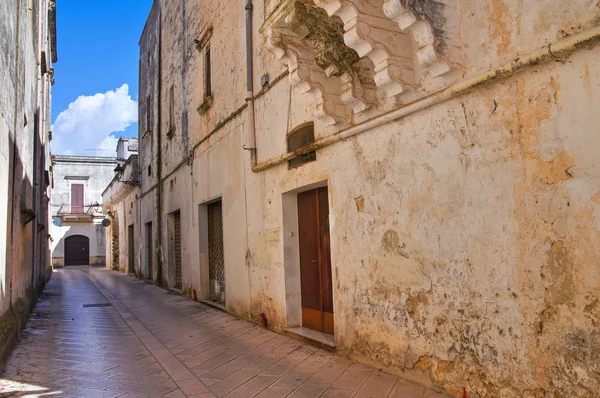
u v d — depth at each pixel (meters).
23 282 9.05
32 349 6.84
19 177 7.67
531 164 3.47
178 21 13.98
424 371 4.46
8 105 6.31
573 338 3.19
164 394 4.84
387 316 4.95
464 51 4.02
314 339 6.29
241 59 8.82
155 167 17.08
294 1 4.85
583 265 3.13
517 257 3.58
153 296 13.83
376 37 4.41
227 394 4.74
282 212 7.20
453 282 4.14
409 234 4.64
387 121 4.88
